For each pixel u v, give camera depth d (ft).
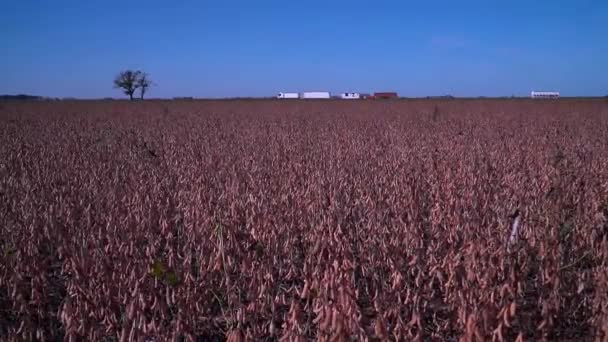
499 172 32.40
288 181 27.35
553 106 132.16
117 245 17.79
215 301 16.92
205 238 18.35
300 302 16.05
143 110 132.26
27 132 67.31
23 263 17.19
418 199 24.64
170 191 27.17
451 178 27.61
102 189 27.55
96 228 20.31
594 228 19.47
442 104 151.43
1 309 16.61
